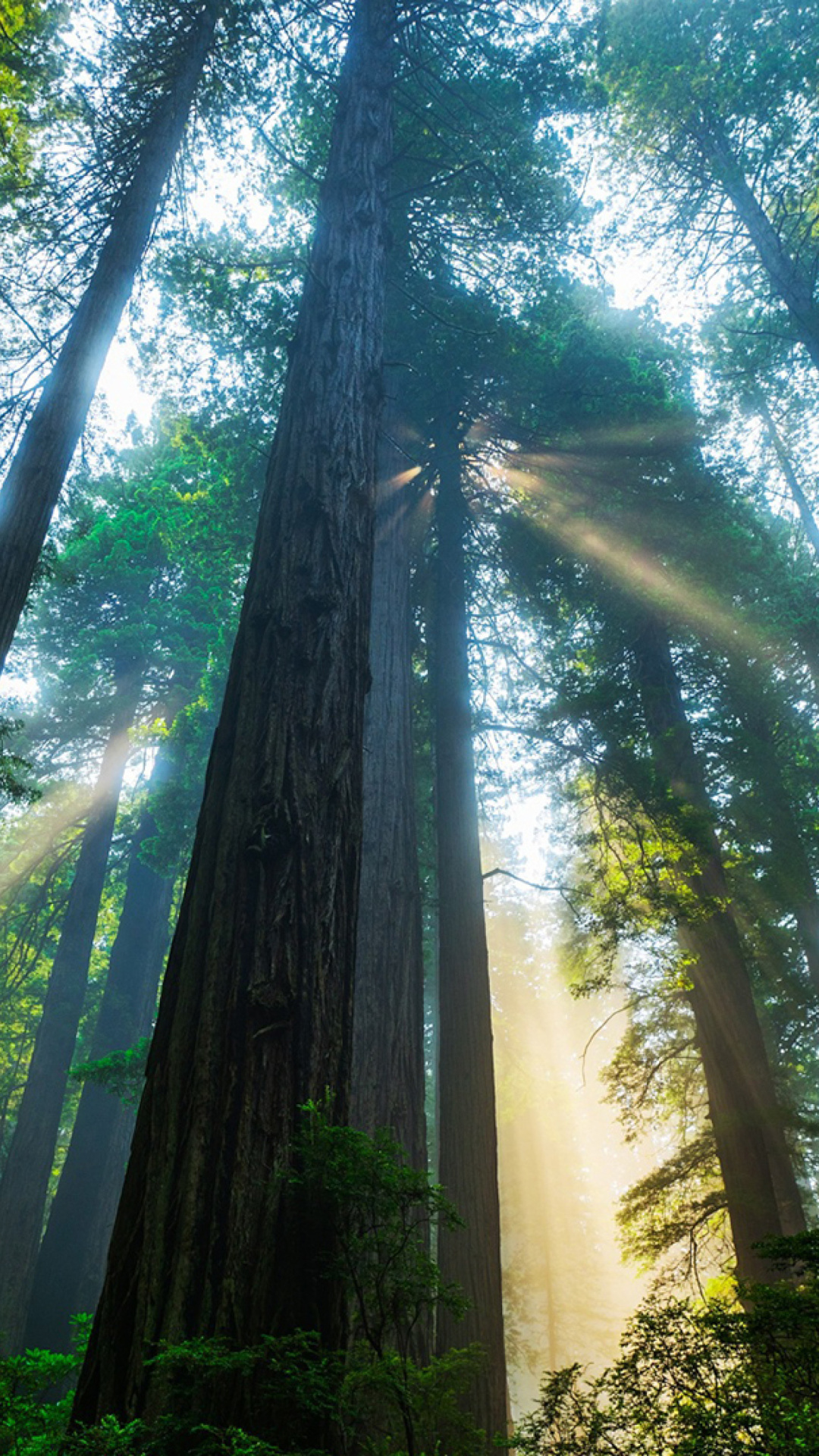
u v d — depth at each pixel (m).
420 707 15.88
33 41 10.60
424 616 15.71
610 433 14.88
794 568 18.27
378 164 9.77
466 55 13.88
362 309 8.08
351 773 5.42
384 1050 8.88
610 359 14.95
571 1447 3.35
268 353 15.64
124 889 29.69
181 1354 3.22
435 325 14.35
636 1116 14.95
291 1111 4.16
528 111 14.11
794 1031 16.78
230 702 5.69
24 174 10.15
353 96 10.43
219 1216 3.84
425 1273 3.73
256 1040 4.28
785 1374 3.17
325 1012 4.53
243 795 5.12
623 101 18.58
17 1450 3.74
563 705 12.88
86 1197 19.58
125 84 10.87
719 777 16.44
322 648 5.74
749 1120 11.76
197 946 4.71
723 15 18.06
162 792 18.92
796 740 18.56
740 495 16.70
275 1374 3.50
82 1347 4.70
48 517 7.86
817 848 16.75
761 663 17.12
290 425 7.10
